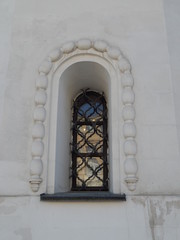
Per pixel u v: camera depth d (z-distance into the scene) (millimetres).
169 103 5344
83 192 5402
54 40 5969
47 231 4664
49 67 5668
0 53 5938
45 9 6270
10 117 5387
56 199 4770
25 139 5242
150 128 5180
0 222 4719
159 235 4551
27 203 4828
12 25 6164
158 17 6043
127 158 4957
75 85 6555
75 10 6207
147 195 4789
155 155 5012
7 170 5035
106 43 5797
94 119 6473
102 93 6676
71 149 6258
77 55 5875
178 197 4750
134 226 4625
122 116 5270
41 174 5008
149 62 5656
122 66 5535
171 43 5824
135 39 5859
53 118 5461
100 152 6168
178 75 5570
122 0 6234
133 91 5438
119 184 4957
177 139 5105
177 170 4922
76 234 4637
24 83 5645
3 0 6496
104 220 4695
